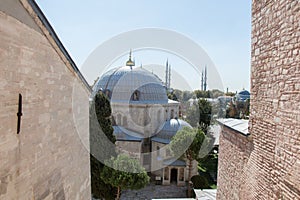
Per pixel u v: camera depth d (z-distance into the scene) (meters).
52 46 4.84
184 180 17.86
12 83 3.42
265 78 4.96
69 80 6.07
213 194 9.75
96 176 13.32
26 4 3.54
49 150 4.79
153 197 16.00
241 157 6.09
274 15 4.61
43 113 4.51
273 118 4.57
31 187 4.02
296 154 3.81
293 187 3.87
